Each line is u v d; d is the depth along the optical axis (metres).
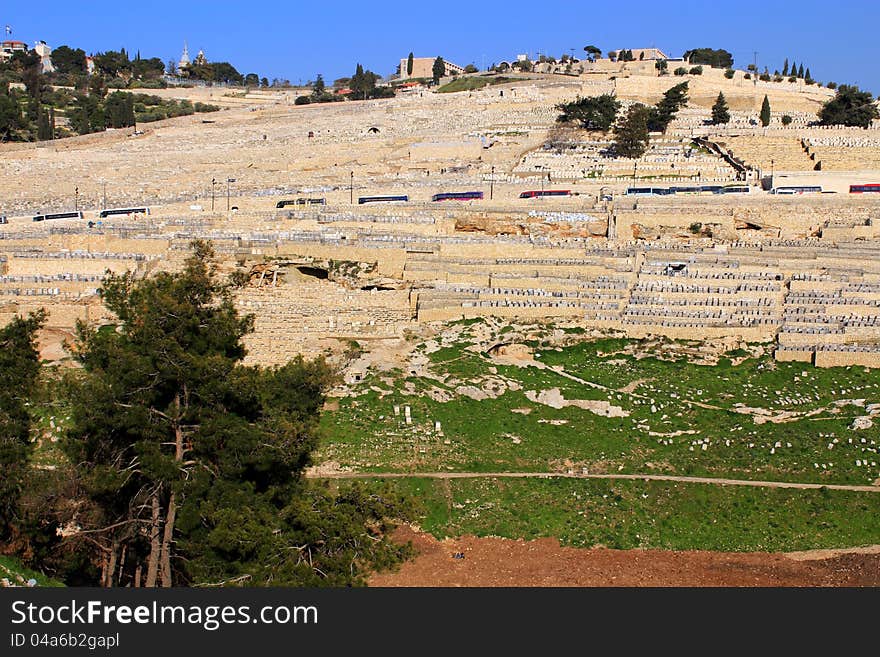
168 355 54.78
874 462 78.12
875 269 107.62
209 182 162.75
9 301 93.75
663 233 122.06
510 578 62.62
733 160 170.62
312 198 141.50
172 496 55.00
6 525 58.19
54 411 74.69
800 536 69.75
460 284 103.62
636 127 175.12
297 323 93.00
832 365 94.06
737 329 97.75
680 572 64.50
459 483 74.00
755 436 82.00
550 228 122.75
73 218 132.38
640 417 85.00
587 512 71.50
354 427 80.38
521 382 89.06
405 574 63.03
